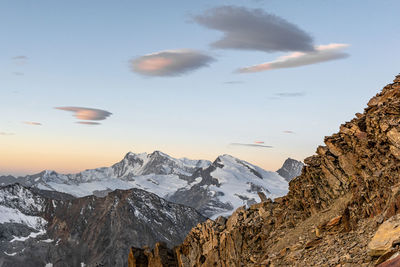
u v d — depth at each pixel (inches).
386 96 1676.9
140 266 2449.6
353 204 1443.2
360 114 1755.7
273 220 1876.2
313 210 1686.8
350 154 1663.4
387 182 1300.4
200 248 2143.2
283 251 1459.2
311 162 1841.8
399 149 1343.5
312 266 1200.2
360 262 1032.8
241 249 1886.1
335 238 1293.1
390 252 901.8
